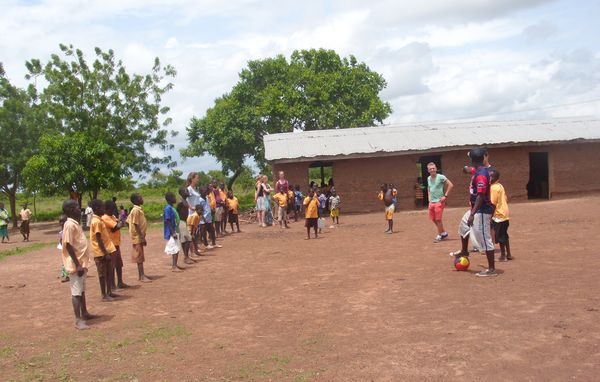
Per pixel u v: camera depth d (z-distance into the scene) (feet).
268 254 41.27
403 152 77.00
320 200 76.48
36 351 19.65
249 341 19.26
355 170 78.95
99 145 92.58
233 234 58.70
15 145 105.70
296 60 130.93
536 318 19.21
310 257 38.24
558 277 25.40
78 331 22.06
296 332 19.95
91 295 29.73
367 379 14.89
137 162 109.70
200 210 42.98
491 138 80.33
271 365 16.57
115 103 106.01
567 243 35.47
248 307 24.44
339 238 48.93
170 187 131.64
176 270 36.09
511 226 47.85
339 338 18.83
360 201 78.95
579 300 21.12
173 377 16.07
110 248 28.37
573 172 82.28
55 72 102.94
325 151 77.56
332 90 121.39
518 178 80.69
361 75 127.95
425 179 99.30
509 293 23.06
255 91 126.62
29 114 106.42
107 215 30.04
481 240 26.68
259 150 128.26
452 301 22.52
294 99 121.39
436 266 30.76
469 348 16.71
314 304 24.04
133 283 32.22
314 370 15.88
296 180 78.38
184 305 25.67
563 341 16.71
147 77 109.81
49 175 90.22
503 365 15.16
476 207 26.61
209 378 15.80
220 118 124.06
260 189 66.69
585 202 70.79
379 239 45.98
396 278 28.19
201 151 134.10
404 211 77.46
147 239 60.59
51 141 90.53
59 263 46.32
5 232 75.72
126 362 17.74
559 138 79.82
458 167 79.51
